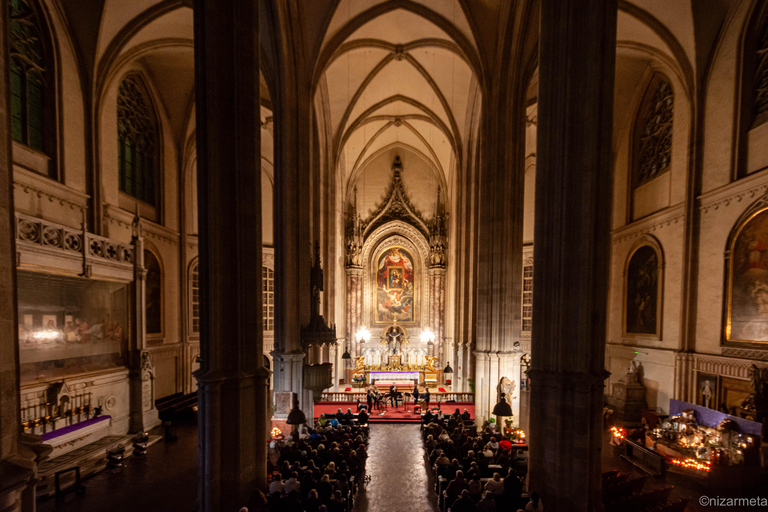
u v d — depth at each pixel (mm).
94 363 13039
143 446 12438
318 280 15094
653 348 16234
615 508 8047
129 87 16938
